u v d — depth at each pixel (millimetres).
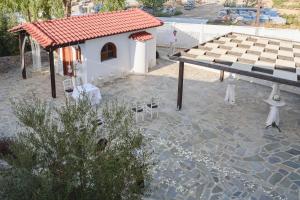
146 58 20578
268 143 13406
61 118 7352
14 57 21844
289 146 13219
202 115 15625
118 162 7094
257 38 17891
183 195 10445
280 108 16484
